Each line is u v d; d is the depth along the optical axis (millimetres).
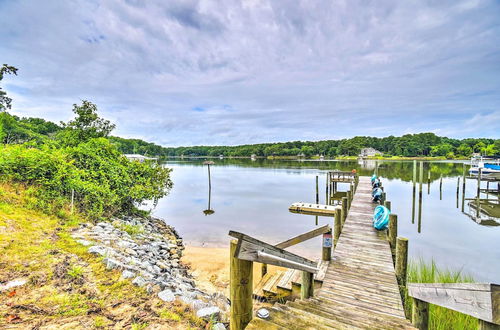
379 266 5766
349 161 95312
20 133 25359
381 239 7535
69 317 3135
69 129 17344
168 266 7273
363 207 12078
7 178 8039
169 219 16125
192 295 4504
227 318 3822
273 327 2258
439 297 2045
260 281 6977
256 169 57219
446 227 14477
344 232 8234
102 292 3803
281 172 49062
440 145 107188
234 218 16297
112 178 10328
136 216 12062
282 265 2615
